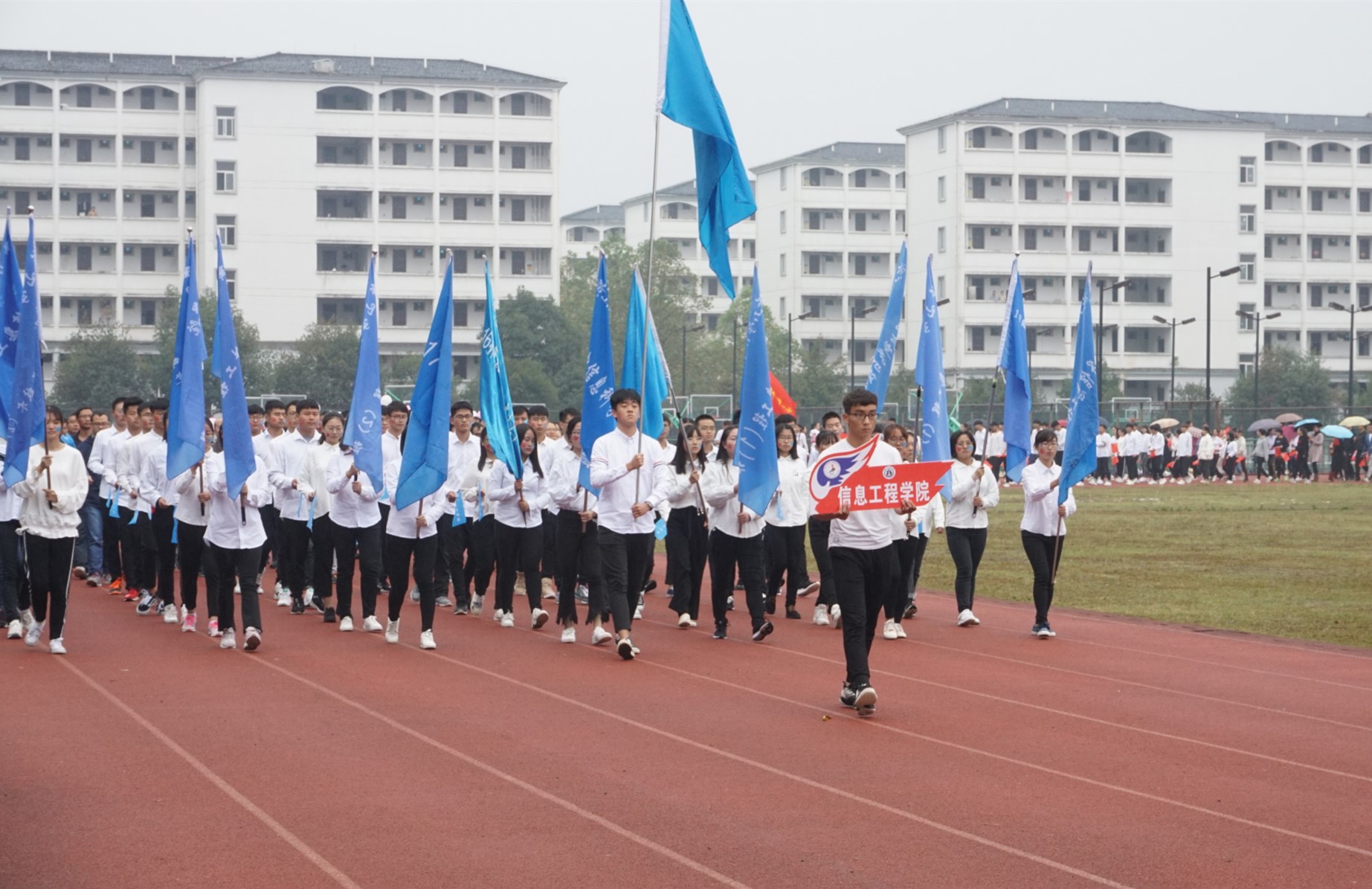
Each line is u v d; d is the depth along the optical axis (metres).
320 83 89.38
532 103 93.25
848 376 108.62
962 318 99.31
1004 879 6.63
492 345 16.91
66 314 91.50
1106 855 7.03
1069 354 101.19
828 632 15.37
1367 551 25.86
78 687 11.51
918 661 13.32
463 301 93.06
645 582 16.72
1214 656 13.84
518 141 92.81
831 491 10.45
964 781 8.51
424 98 91.38
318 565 16.11
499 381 16.47
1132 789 8.38
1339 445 59.38
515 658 13.34
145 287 91.81
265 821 7.50
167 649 13.68
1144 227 101.62
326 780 8.38
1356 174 104.69
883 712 10.70
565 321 89.75
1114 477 62.84
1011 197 99.94
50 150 90.56
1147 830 7.47
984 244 100.12
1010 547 28.06
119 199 91.12
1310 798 8.19
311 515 16.03
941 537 32.00
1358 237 105.44
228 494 13.47
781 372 97.12
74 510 13.32
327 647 13.95
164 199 92.06
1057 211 100.38
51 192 90.62
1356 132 104.12
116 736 9.56
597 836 7.27
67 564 13.30
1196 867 6.85
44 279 90.69
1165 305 102.06
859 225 113.19
